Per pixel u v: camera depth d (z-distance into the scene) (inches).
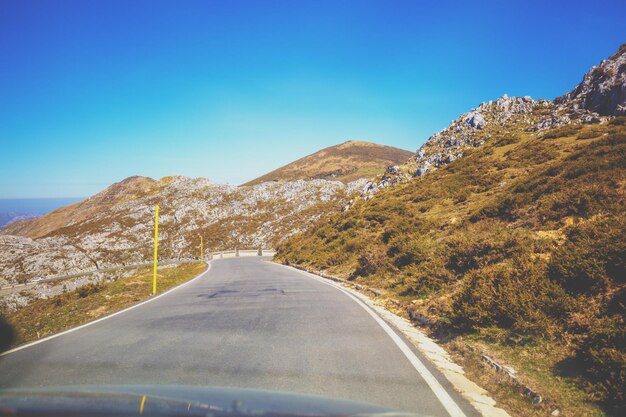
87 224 3742.6
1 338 325.7
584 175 533.3
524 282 287.9
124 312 403.9
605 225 317.4
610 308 226.1
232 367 201.6
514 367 203.5
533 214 504.1
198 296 514.9
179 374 189.3
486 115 1971.0
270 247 2878.9
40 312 584.7
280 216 3526.1
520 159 1104.8
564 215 447.2
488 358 219.0
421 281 432.8
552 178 601.0
